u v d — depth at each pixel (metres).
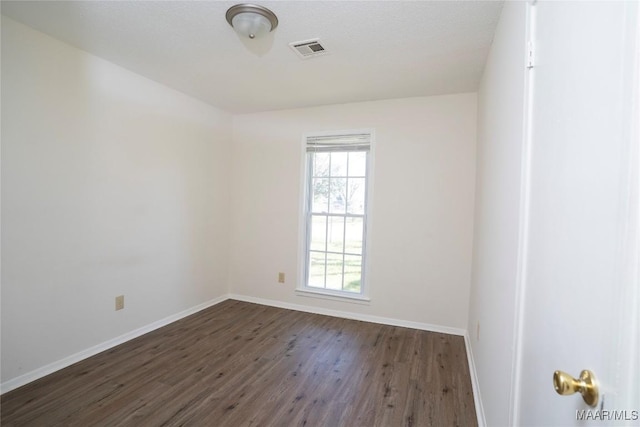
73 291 2.29
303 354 2.54
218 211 3.71
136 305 2.78
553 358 0.76
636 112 0.45
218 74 2.67
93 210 2.40
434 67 2.43
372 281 3.29
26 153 2.00
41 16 1.86
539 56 0.95
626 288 0.47
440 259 3.06
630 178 0.46
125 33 2.04
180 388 2.05
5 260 1.92
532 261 0.97
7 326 1.94
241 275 3.89
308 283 3.65
